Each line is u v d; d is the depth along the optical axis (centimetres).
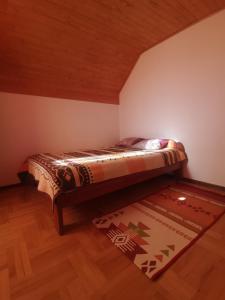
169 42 280
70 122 325
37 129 291
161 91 304
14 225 170
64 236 152
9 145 269
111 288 104
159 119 313
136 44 293
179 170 284
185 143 279
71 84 307
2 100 258
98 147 368
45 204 215
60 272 115
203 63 245
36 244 143
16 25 203
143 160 224
